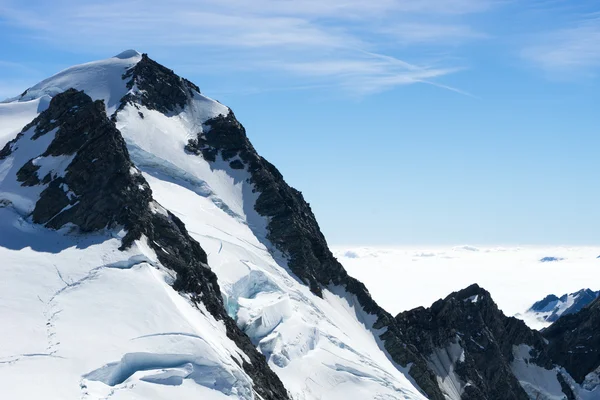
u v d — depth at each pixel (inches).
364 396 5349.4
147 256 4185.5
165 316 3759.8
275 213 6919.3
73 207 4409.5
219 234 6122.1
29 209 4473.4
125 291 3865.7
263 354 5187.0
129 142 6589.6
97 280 3909.9
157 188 6407.5
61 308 3668.8
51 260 4023.1
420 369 6801.2
